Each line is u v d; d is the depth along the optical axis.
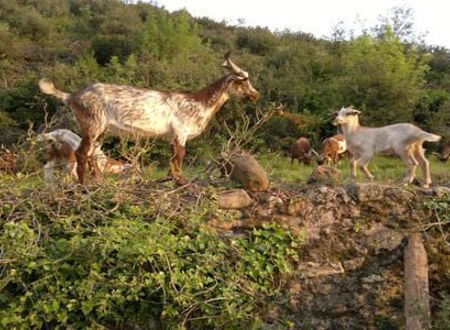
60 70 18.61
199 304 6.71
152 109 7.79
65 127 13.04
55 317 6.41
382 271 7.73
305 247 7.57
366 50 18.39
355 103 16.88
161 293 6.68
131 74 17.69
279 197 7.73
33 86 17.92
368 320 7.54
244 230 7.49
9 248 6.39
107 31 28.14
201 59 21.12
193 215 7.22
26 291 6.34
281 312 7.22
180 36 22.70
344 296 7.54
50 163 9.02
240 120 15.03
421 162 8.78
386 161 13.01
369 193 7.93
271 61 22.05
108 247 6.53
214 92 8.21
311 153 13.32
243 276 7.05
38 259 6.53
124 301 6.64
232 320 6.80
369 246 7.77
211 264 6.91
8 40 24.88
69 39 28.59
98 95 7.65
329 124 16.55
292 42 27.84
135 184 7.55
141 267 6.72
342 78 17.86
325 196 7.84
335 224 7.77
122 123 7.70
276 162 13.41
